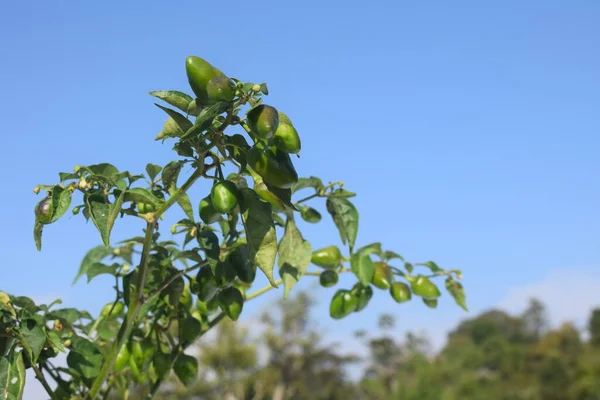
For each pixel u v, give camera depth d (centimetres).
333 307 82
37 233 63
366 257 80
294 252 72
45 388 65
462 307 85
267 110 58
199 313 79
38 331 63
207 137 60
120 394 85
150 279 70
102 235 61
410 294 83
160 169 68
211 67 58
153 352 73
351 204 79
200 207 65
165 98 61
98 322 78
